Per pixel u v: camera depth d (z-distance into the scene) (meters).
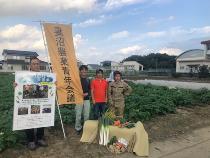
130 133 3.40
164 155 3.34
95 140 3.57
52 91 3.36
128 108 4.97
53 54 3.67
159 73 24.84
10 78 13.81
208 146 3.70
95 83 4.04
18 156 3.13
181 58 28.97
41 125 3.30
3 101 5.70
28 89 3.20
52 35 3.68
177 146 3.68
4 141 3.26
